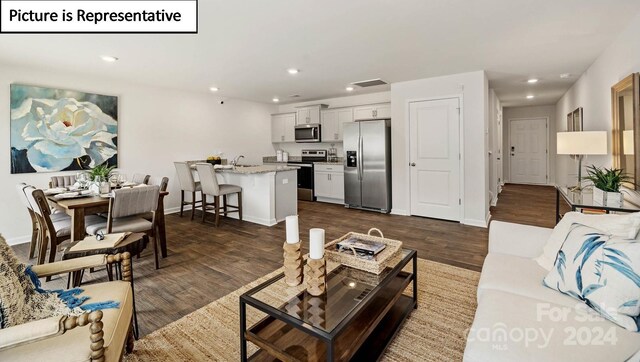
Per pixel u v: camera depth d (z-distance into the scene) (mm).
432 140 4770
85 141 4395
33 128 3949
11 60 3566
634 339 1123
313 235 1620
